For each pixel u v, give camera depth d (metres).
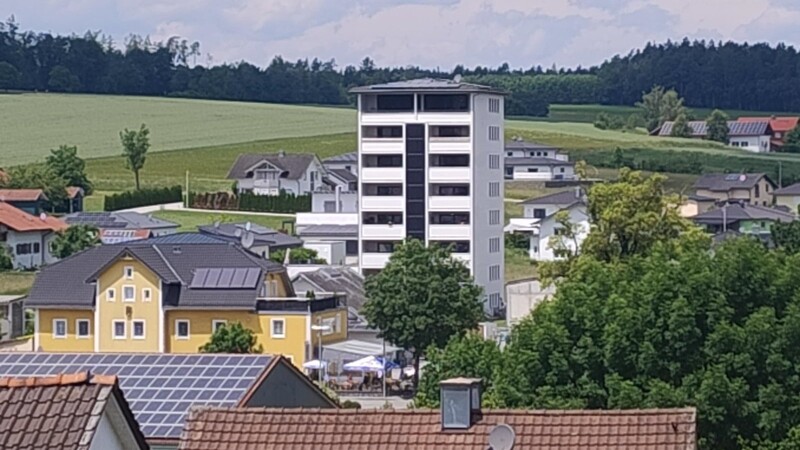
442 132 149.00
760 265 53.75
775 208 188.00
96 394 20.19
